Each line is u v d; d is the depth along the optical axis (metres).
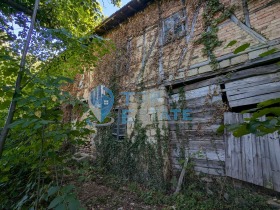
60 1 2.83
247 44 0.60
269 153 2.78
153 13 5.29
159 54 4.86
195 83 4.05
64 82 1.52
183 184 3.70
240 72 3.35
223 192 3.24
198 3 4.23
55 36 1.71
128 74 5.57
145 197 3.60
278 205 2.63
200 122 3.81
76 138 1.88
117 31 6.39
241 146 3.11
